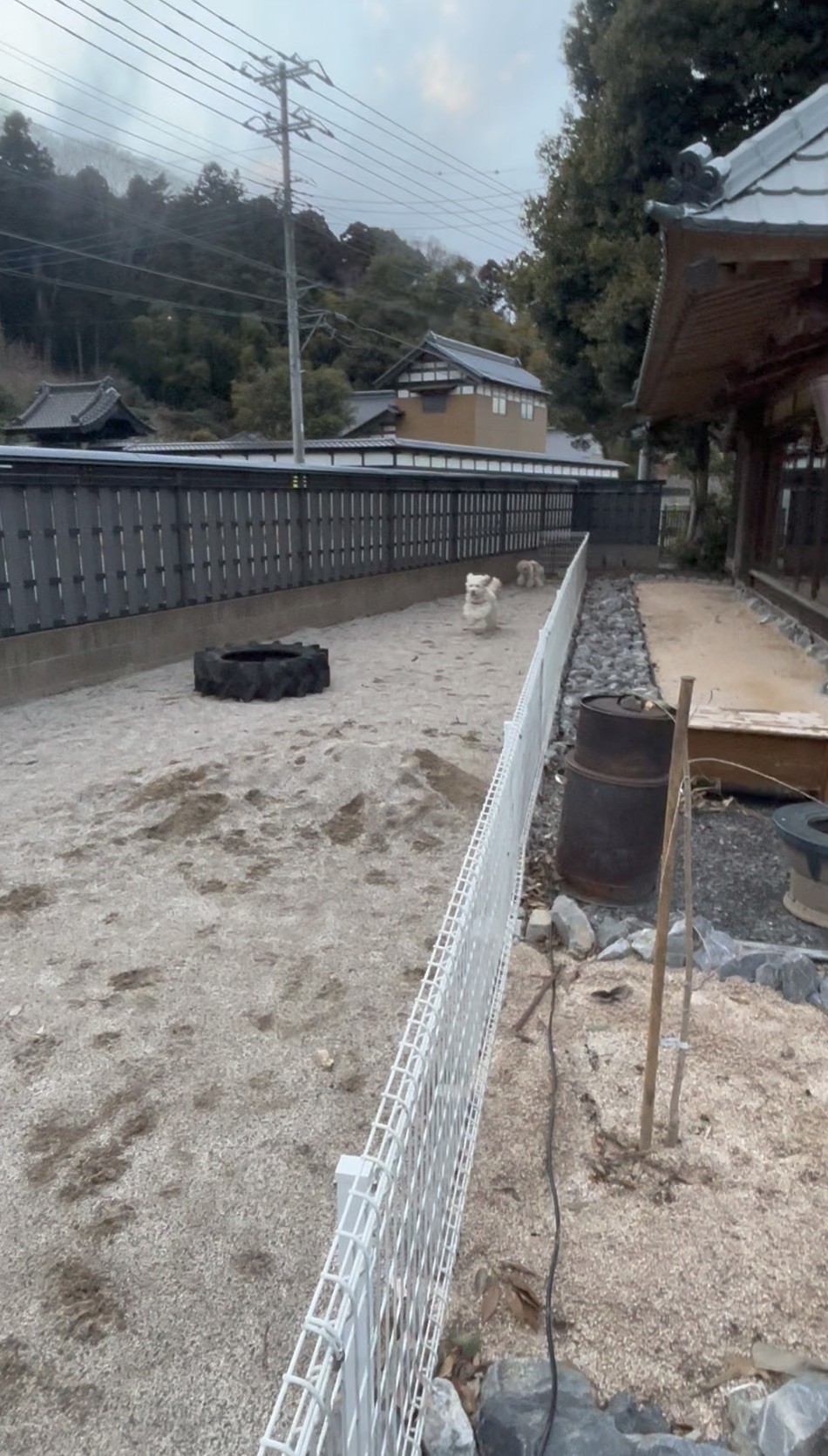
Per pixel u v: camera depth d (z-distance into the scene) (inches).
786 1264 81.8
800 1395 67.2
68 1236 87.1
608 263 602.2
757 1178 92.1
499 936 123.8
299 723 250.5
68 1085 108.3
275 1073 111.2
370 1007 125.4
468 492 603.8
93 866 166.9
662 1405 70.4
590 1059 111.8
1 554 265.0
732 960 132.5
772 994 126.2
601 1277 80.9
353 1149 99.0
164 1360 75.5
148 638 326.3
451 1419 67.2
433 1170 73.7
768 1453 64.3
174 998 126.8
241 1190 93.0
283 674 282.5
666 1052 112.2
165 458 322.0
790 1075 108.3
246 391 1464.1
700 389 417.1
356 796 193.0
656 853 157.2
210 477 350.6
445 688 304.2
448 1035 80.2
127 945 140.6
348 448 1019.3
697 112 539.8
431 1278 74.4
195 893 157.9
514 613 513.7
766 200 150.6
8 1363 74.9
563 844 162.4
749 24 495.8
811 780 198.1
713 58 506.0
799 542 406.6
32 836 178.4
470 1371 73.6
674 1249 83.7
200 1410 71.6
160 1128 101.6
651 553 777.6
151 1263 84.4
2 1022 120.3
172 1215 89.9
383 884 162.9
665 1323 76.6
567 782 162.2
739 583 568.1
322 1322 45.0
